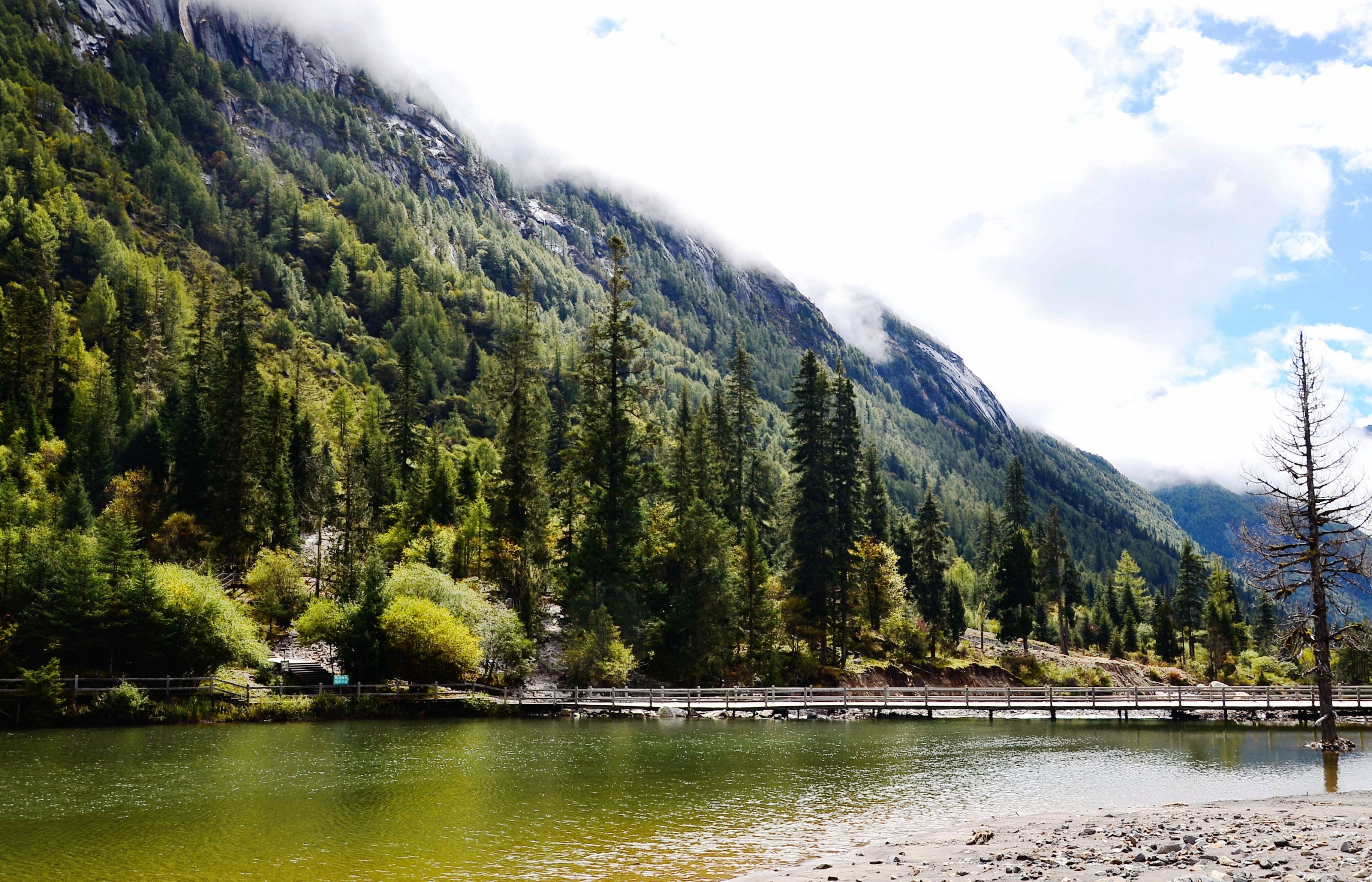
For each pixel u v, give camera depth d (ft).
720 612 215.92
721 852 65.77
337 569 241.76
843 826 75.72
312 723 157.17
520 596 228.02
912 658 275.39
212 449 258.16
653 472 230.07
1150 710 188.96
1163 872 48.55
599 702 184.34
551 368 560.61
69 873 60.54
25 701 146.30
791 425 253.03
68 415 332.39
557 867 61.67
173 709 153.28
